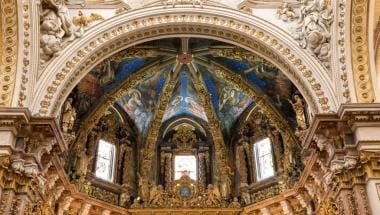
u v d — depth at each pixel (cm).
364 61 1289
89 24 1446
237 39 1481
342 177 1162
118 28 1442
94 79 1727
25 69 1277
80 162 1772
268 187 1864
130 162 2000
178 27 1481
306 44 1404
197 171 2044
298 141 1809
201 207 1867
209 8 1474
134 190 1952
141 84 1934
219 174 1964
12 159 1138
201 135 2127
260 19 1462
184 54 1800
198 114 2105
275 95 1819
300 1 1477
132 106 2008
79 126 1800
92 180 1833
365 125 1165
